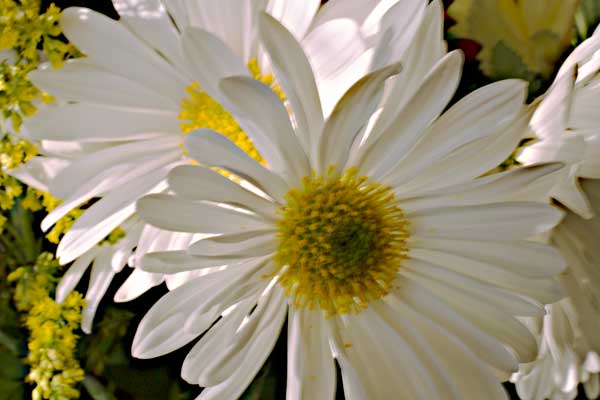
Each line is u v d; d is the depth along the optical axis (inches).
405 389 8.8
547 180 8.5
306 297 8.9
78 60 8.6
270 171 8.3
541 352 9.4
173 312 8.5
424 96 8.1
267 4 8.6
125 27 8.6
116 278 9.6
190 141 7.7
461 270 8.9
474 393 8.6
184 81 8.8
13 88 8.5
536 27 9.1
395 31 8.2
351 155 8.6
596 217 9.0
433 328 8.9
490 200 8.5
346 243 8.8
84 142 8.9
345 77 8.3
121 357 9.8
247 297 8.8
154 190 8.7
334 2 8.5
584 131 8.7
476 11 9.1
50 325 9.3
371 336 9.0
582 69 8.5
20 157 8.7
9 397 9.6
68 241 8.6
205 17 8.6
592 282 9.0
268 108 7.9
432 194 8.5
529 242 8.5
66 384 9.3
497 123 8.2
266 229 8.7
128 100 8.7
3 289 9.6
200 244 7.9
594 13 9.0
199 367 8.7
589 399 10.1
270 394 9.9
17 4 8.6
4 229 9.4
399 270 9.0
